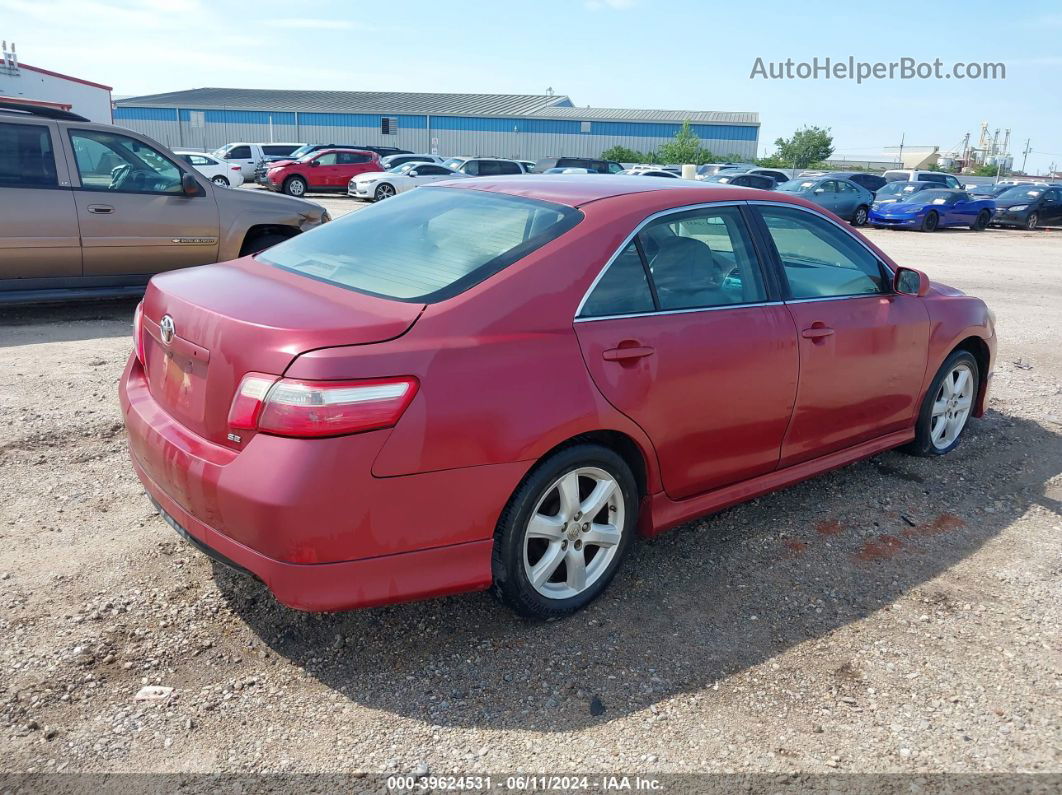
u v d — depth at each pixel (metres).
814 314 3.78
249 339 2.54
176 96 63.06
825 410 3.90
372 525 2.52
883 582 3.52
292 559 2.47
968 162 76.50
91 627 2.93
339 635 2.98
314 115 58.44
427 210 3.49
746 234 3.65
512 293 2.83
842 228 4.13
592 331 2.96
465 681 2.77
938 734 2.60
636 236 3.21
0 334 7.02
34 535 3.54
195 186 7.79
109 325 7.57
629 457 3.22
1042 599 3.42
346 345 2.49
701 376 3.26
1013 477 4.75
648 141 59.25
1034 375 7.21
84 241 7.24
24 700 2.55
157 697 2.61
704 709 2.68
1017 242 22.19
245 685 2.70
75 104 35.84
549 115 58.56
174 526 2.83
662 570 3.55
